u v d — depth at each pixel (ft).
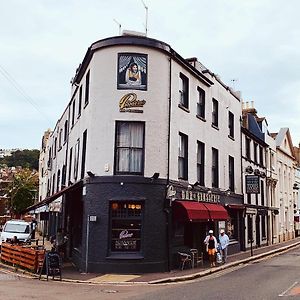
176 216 61.31
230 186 91.45
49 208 84.02
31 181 196.95
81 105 73.77
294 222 162.30
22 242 86.53
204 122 77.36
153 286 47.37
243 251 95.09
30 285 46.21
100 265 56.08
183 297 38.91
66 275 54.49
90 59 65.72
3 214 229.25
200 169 75.66
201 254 69.62
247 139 108.17
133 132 60.18
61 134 107.34
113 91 60.03
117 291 43.16
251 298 38.55
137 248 57.36
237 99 99.40
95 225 57.47
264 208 117.91
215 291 42.73
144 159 59.16
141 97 60.13
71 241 75.46
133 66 60.59
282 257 86.89
